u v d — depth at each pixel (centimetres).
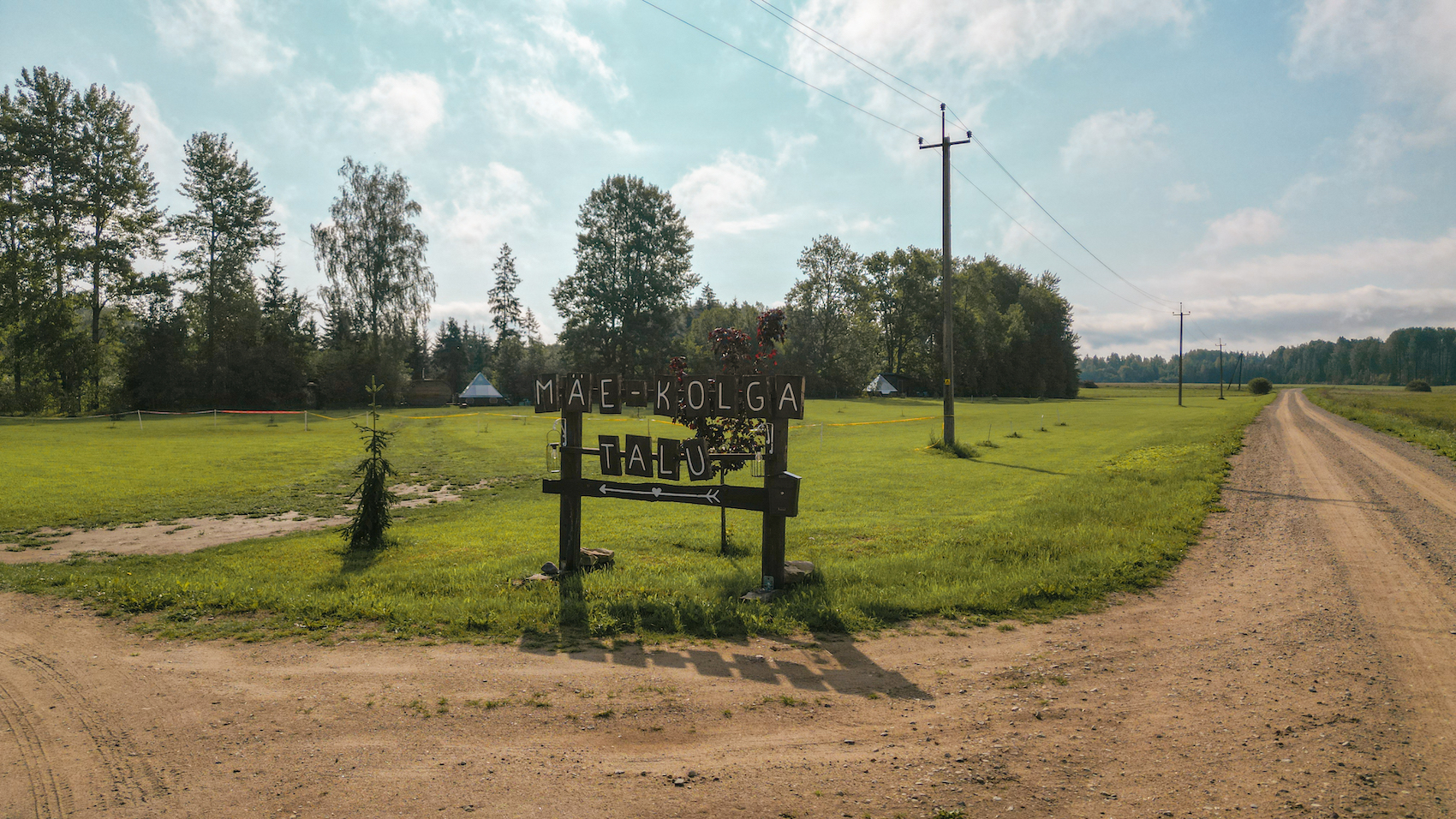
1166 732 484
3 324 5416
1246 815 379
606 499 1748
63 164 5644
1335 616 734
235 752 452
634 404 923
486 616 733
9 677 582
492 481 2091
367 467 1189
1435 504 1405
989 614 768
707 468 889
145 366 6103
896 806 389
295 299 8475
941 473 2148
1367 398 7638
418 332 7200
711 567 1009
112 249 5894
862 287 9725
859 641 681
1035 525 1244
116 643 669
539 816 378
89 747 460
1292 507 1382
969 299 10269
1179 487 1622
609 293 7975
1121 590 859
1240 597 821
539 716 507
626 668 603
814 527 1321
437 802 392
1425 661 608
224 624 724
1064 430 3866
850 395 9531
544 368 10144
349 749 456
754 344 1079
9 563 1039
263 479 2019
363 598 802
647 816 379
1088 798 398
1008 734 482
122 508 1541
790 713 517
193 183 6650
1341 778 416
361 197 6881
